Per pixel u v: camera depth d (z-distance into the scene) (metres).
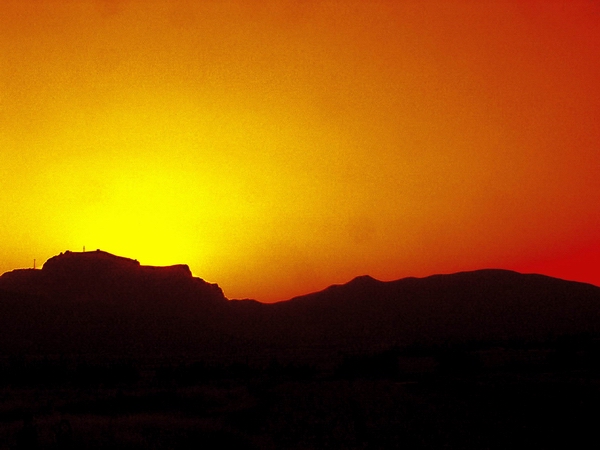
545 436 24.84
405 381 56.00
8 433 22.61
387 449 22.73
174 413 33.28
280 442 24.55
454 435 25.64
